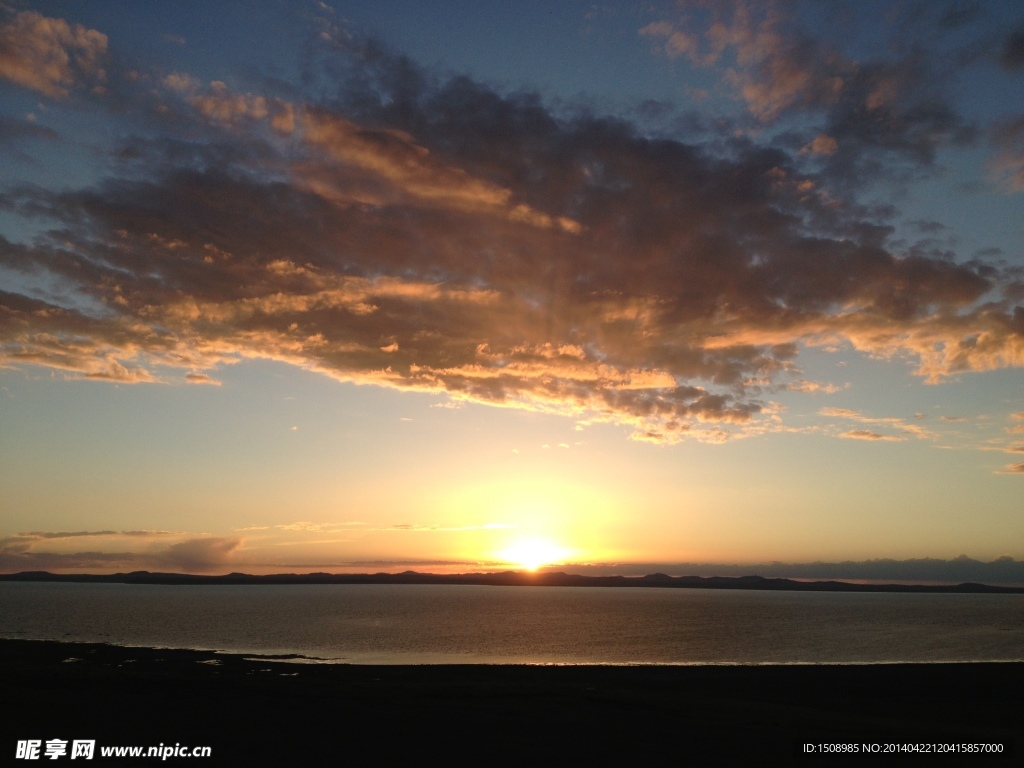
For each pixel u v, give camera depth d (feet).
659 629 396.57
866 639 330.54
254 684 124.57
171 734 82.43
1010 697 134.82
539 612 607.37
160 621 415.23
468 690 122.52
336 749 78.13
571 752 79.25
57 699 101.14
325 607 654.53
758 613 622.95
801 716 107.55
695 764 75.41
